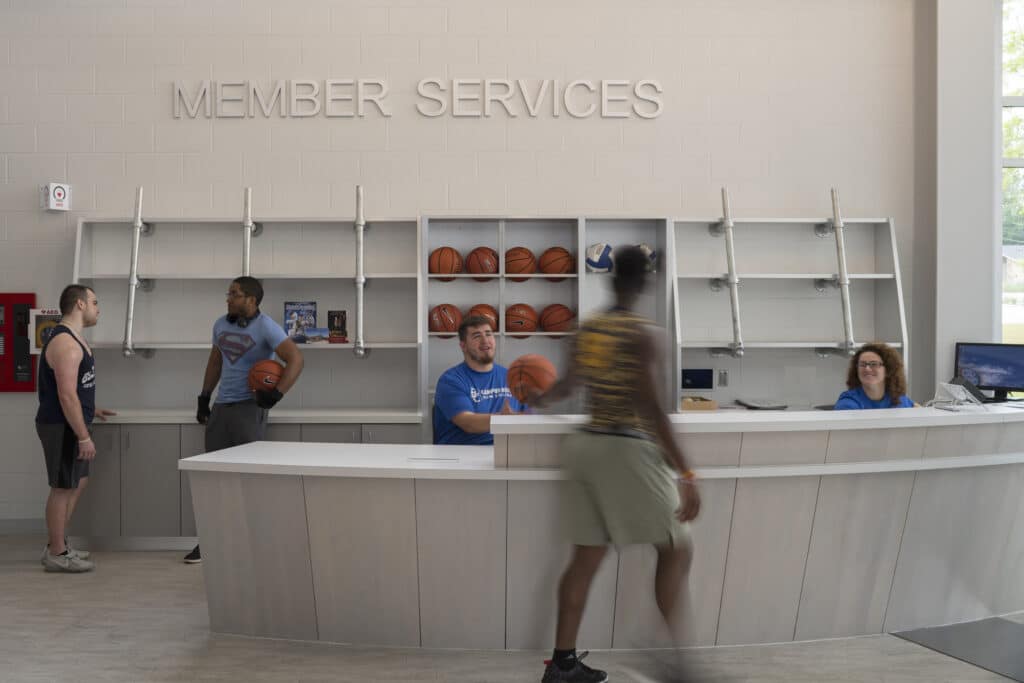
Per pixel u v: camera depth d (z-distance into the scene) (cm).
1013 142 662
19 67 631
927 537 401
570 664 328
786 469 369
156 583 496
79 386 529
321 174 636
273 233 635
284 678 343
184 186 634
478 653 369
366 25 636
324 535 377
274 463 374
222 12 634
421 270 604
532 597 368
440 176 638
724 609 376
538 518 364
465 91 638
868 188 651
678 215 639
